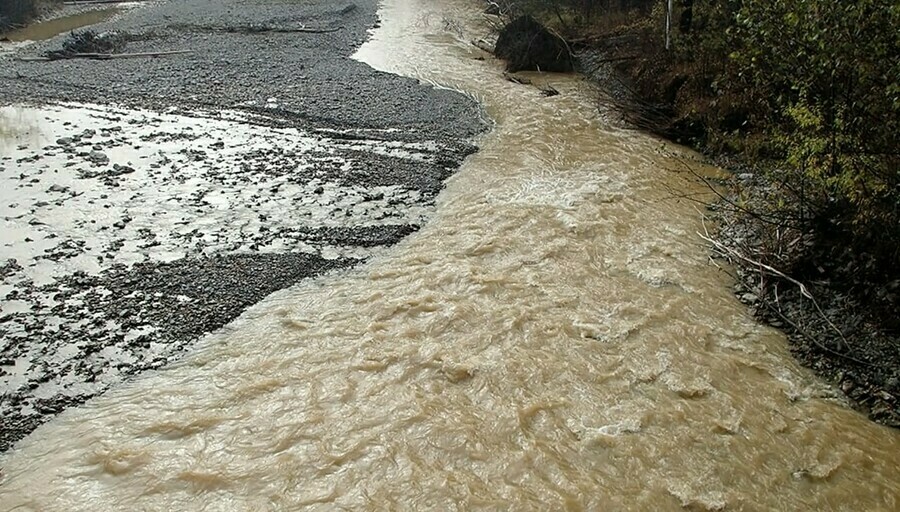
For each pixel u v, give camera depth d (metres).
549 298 8.20
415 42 23.67
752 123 12.45
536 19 22.50
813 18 7.77
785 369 7.14
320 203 10.43
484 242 9.43
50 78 16.42
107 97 15.10
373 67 19.70
